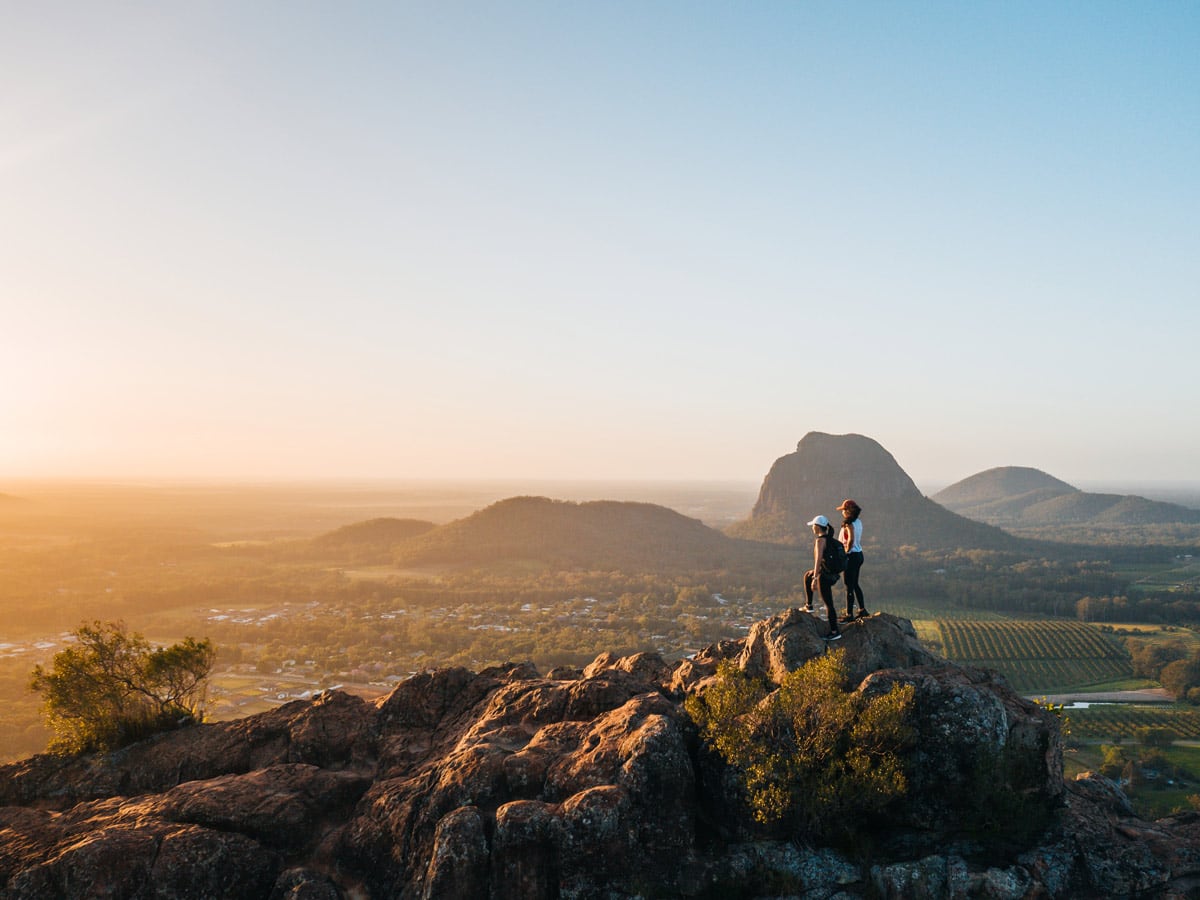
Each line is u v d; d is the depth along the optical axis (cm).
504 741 1983
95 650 2455
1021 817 1652
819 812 1667
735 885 1627
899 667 1983
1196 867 1588
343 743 2203
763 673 2052
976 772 1669
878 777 1641
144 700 2491
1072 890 1538
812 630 2055
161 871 1655
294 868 1731
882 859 1641
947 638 16875
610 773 1739
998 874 1546
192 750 2244
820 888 1590
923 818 1708
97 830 1792
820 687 1788
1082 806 1780
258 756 2205
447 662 13388
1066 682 13625
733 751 1744
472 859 1605
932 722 1750
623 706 1998
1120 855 1581
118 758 2280
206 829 1753
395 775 2028
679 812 1712
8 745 8181
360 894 1698
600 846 1620
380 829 1777
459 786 1769
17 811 1980
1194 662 13225
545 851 1628
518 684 2288
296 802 1866
